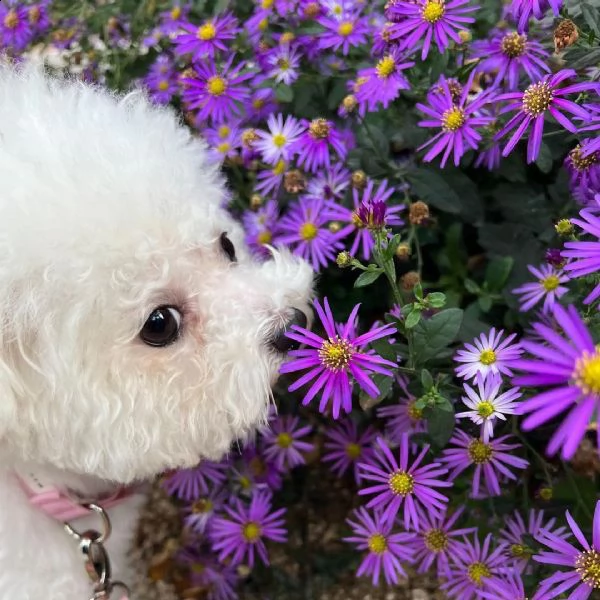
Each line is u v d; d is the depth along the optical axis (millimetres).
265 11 311
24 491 245
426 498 227
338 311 307
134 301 210
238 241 274
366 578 310
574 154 226
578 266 183
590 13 233
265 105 325
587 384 136
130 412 217
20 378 207
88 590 256
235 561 300
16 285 199
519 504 248
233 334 227
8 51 348
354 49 317
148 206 211
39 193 201
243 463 321
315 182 300
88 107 239
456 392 243
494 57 249
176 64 346
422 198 288
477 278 305
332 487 345
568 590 214
